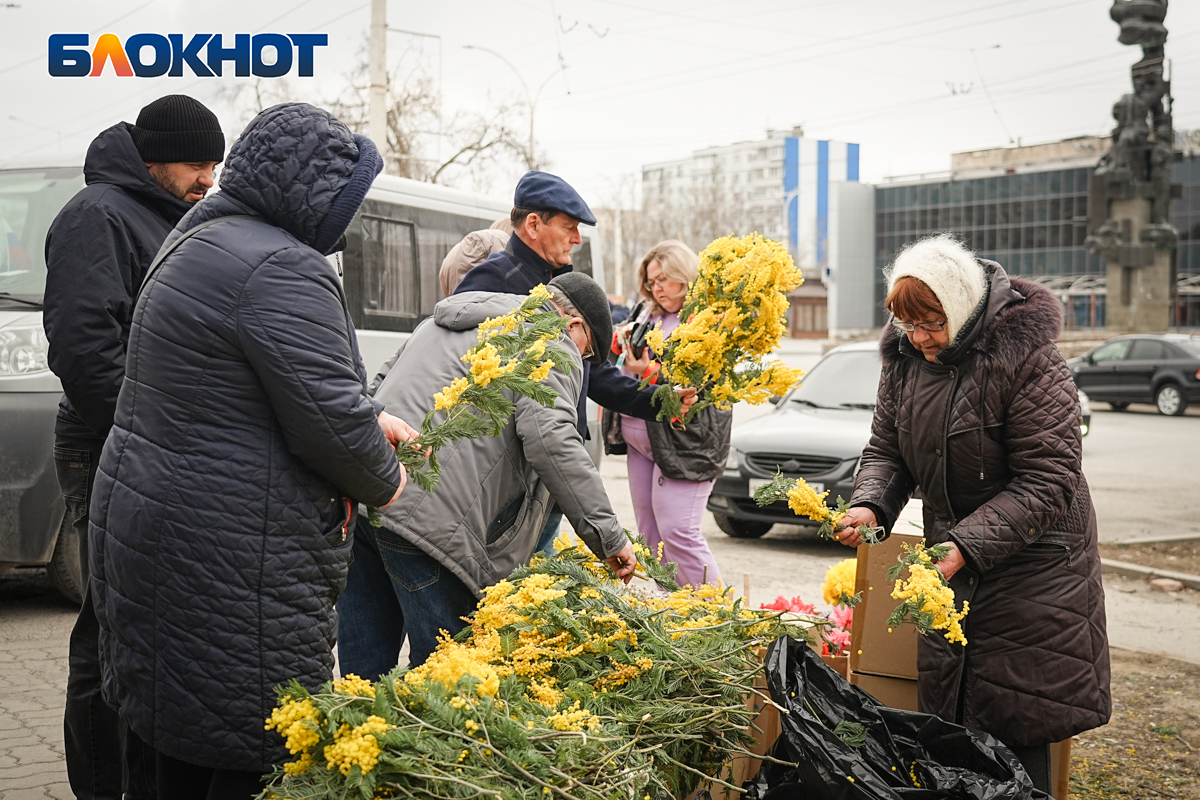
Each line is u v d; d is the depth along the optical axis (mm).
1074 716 2861
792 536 9328
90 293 3074
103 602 2279
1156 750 4379
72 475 3311
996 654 2898
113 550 2211
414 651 3164
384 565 3205
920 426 2977
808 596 6910
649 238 73812
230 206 2283
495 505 3100
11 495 5480
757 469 8539
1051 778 2990
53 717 4332
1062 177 76000
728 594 3291
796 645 2795
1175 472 14273
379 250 8516
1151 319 42812
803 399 9727
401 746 1956
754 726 2773
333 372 2203
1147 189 42312
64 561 5836
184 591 2166
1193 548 8930
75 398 3107
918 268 2854
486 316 3178
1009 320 2855
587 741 2146
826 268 88438
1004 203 79000
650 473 4902
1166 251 42594
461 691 2121
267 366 2150
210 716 2197
